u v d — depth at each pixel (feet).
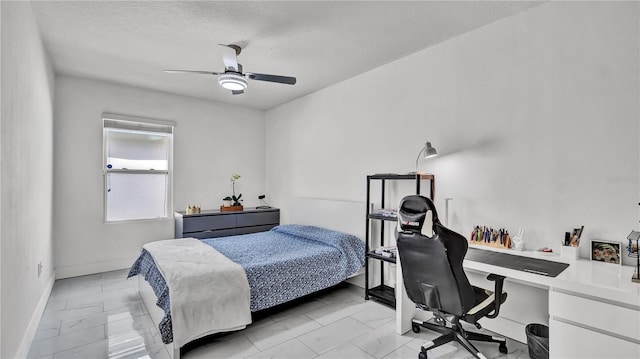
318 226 12.98
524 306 7.46
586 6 6.60
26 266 6.88
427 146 8.55
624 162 6.15
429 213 6.06
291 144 15.46
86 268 12.39
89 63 10.77
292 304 9.69
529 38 7.41
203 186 15.39
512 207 7.69
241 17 7.77
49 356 6.72
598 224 6.45
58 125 11.80
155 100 13.97
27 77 6.89
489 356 6.80
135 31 8.50
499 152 7.93
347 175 12.28
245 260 8.56
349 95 12.19
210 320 6.72
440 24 8.12
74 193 12.16
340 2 7.13
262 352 6.93
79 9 7.39
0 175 5.04
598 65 6.45
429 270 6.12
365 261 10.27
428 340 7.51
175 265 7.54
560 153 6.95
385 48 9.53
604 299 4.84
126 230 13.33
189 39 8.98
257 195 17.24
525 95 7.48
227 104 16.10
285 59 10.36
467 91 8.57
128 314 8.78
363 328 8.11
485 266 6.28
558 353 5.31
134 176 13.71
